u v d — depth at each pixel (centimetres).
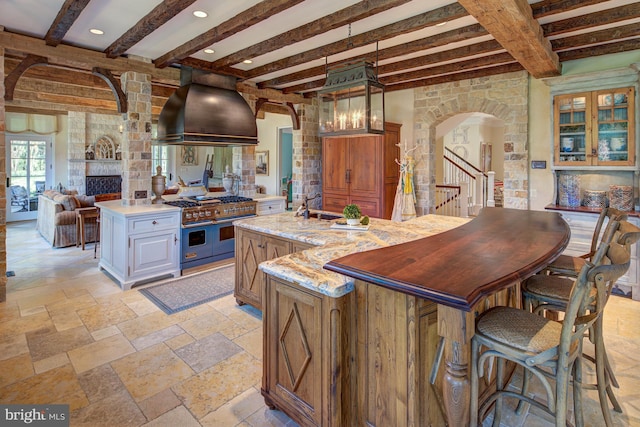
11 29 365
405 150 579
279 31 376
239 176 631
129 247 413
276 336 206
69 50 402
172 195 581
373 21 350
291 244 296
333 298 172
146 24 332
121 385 237
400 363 164
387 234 289
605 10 313
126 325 324
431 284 138
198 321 333
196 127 437
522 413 215
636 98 382
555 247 192
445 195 772
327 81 346
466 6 244
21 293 400
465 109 548
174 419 206
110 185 1037
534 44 322
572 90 418
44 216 693
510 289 229
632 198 399
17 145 909
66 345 288
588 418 209
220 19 342
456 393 141
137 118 457
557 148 434
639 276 375
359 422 183
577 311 145
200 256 485
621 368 257
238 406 218
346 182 648
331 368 174
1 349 280
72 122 962
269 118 1069
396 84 609
